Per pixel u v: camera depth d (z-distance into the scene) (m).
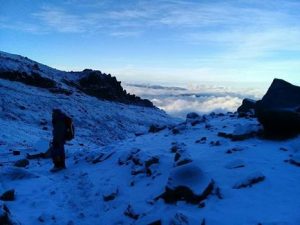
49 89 60.91
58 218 8.64
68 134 13.59
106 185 10.44
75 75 82.31
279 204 7.16
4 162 14.97
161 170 10.12
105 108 62.50
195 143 12.91
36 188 10.88
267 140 12.02
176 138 14.78
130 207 8.36
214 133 14.20
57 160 13.28
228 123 15.96
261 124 13.07
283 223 6.26
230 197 7.77
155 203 8.39
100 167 12.57
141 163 11.03
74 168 13.34
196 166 8.53
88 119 52.06
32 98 50.84
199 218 6.94
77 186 10.98
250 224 6.52
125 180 10.52
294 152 10.51
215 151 11.08
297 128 11.73
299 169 9.04
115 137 48.53
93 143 38.44
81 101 60.94
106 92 76.62
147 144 14.45
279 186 7.98
